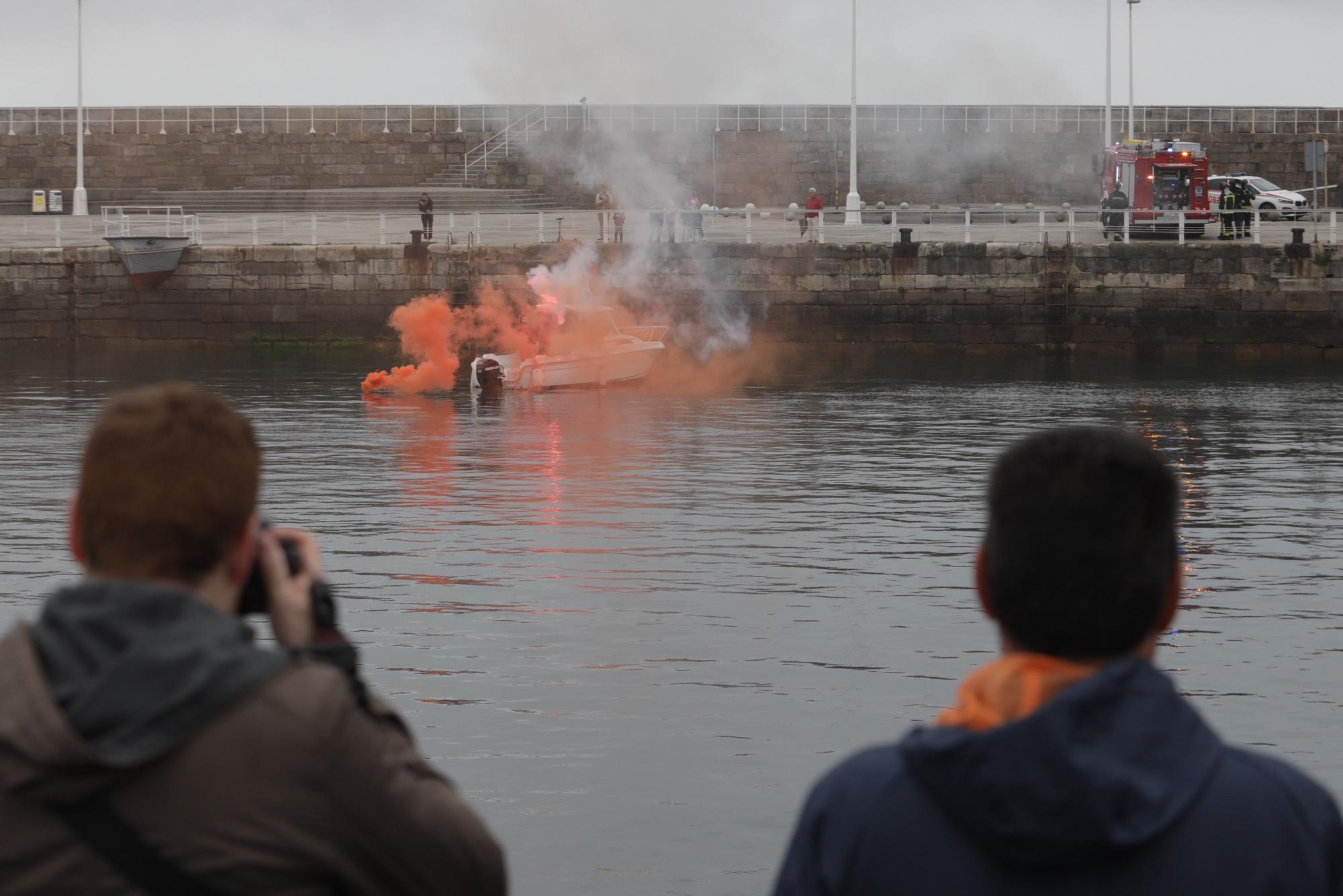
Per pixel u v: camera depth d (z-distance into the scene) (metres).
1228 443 30.34
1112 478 2.75
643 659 14.23
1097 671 2.68
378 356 51.25
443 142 75.00
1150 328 52.16
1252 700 12.93
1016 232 58.94
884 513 22.19
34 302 53.59
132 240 52.78
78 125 70.19
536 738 11.87
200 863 2.54
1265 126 75.69
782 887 2.69
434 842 2.68
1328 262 51.16
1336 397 39.09
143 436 2.77
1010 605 2.75
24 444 29.52
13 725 2.53
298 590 2.94
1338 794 10.71
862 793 2.63
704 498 23.58
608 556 19.09
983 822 2.50
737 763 11.30
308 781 2.58
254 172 74.81
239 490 2.81
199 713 2.56
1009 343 52.72
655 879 9.26
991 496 2.86
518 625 15.53
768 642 14.85
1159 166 56.19
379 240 56.38
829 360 51.03
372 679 13.54
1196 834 2.48
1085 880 2.48
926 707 12.73
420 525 21.20
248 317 53.84
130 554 2.75
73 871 2.53
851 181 63.41
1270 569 18.27
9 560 18.64
